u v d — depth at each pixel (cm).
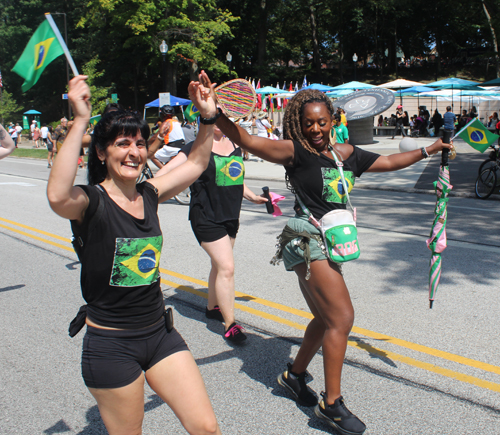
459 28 5212
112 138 200
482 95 3064
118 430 207
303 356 306
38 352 396
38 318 465
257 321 441
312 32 5431
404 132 2781
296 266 280
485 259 598
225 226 400
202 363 368
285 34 5681
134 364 204
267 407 309
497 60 3347
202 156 236
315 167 273
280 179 1430
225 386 335
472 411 296
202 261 633
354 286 519
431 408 300
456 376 336
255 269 590
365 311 453
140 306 205
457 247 653
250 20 5159
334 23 5353
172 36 3841
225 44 5194
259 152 263
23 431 293
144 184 223
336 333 268
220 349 391
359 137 2336
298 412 303
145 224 209
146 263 207
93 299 204
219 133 391
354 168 296
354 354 371
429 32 5650
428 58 6100
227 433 282
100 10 3719
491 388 320
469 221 810
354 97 514
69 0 4612
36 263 647
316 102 272
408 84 2728
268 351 386
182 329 431
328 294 267
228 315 400
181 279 564
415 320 430
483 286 508
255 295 505
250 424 291
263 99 2709
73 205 190
